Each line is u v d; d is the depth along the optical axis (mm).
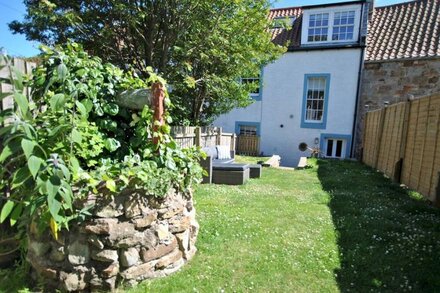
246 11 7008
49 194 1901
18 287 2334
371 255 3094
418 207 4914
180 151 3096
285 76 13031
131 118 3293
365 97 11930
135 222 2455
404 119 6797
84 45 6469
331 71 12250
